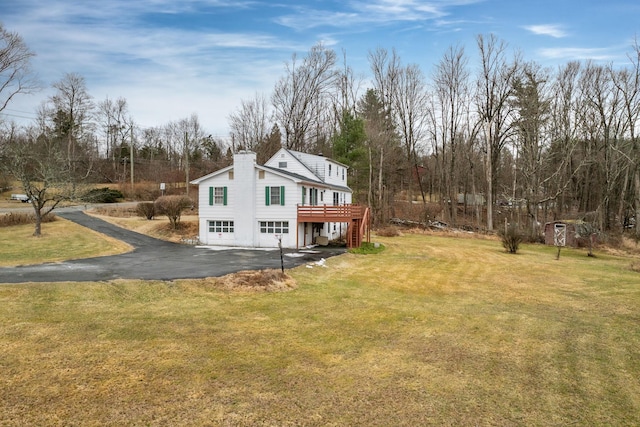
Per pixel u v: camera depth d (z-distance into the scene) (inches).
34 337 350.9
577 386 293.4
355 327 417.1
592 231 1317.7
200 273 626.8
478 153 2097.7
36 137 2095.2
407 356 343.0
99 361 310.2
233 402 255.9
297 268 700.7
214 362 316.8
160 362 312.8
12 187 1973.4
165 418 235.1
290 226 1047.0
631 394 282.2
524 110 1569.9
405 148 2102.6
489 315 479.2
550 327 437.4
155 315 429.1
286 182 1048.2
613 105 1531.7
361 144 1713.8
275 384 283.0
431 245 1209.4
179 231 1195.3
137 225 1288.1
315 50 2044.8
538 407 261.1
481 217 2009.1
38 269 644.1
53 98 2182.6
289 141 2068.2
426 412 250.2
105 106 2694.4
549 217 1908.2
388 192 1969.7
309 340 374.0
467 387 287.3
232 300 500.7
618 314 496.4
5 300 446.9
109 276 589.0
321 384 285.3
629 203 1610.5
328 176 1338.6
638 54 1451.8
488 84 1722.4
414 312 480.7
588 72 1571.1
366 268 776.9
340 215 1035.9
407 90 2003.0
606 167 1514.5
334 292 567.8
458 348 365.4
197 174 2637.8
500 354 354.0
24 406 243.4
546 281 705.0
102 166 2534.5
